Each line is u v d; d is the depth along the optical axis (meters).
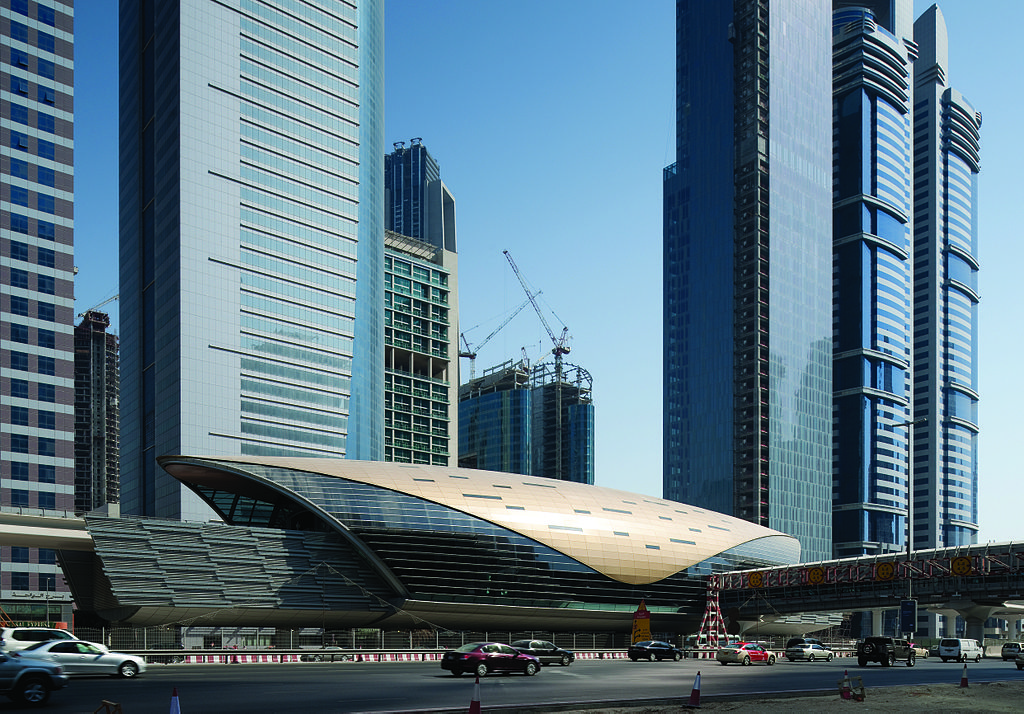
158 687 42.56
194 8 191.50
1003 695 43.19
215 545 102.19
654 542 128.38
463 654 54.03
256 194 197.00
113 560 94.50
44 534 95.38
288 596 103.62
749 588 129.00
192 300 181.00
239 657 72.94
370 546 109.50
